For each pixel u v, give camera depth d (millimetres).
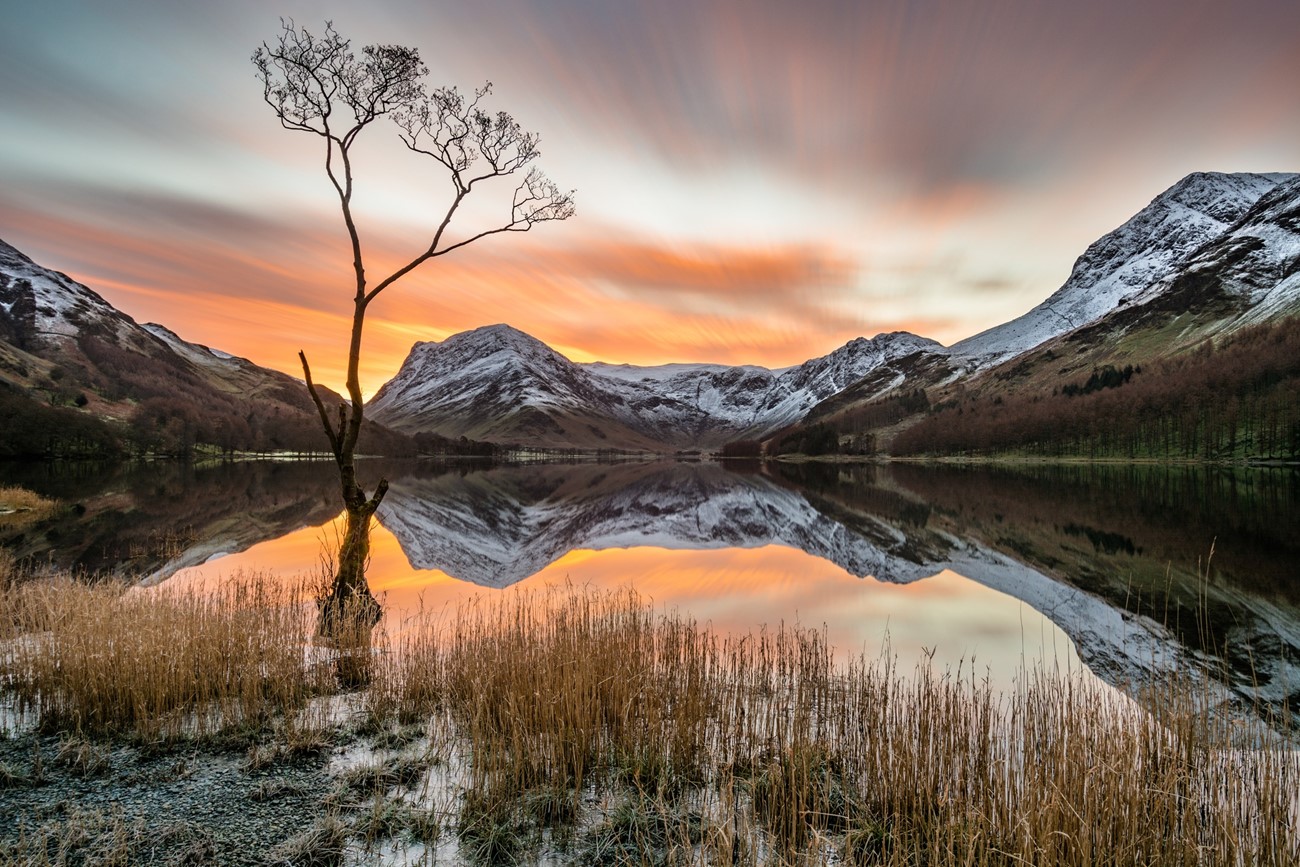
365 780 7961
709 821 7188
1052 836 6246
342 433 14977
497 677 10203
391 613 17719
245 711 9602
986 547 33219
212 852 6477
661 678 11188
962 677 12789
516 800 7621
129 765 8273
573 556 32000
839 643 15703
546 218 17562
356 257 15305
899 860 6457
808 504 61562
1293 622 18250
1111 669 13789
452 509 54781
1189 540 33094
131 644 10422
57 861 6102
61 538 31328
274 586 18172
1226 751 8461
